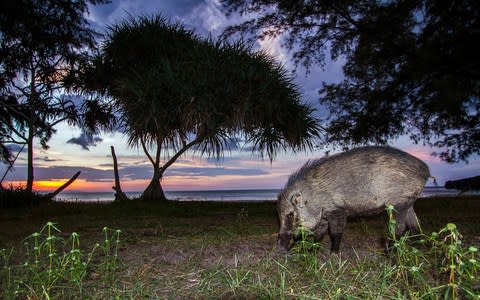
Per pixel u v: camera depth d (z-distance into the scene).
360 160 3.96
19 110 15.87
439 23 10.56
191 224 7.66
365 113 12.88
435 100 11.04
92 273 3.58
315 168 4.07
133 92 12.03
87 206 12.26
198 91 11.73
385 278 2.86
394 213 4.12
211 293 2.94
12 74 15.23
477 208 9.77
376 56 12.02
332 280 3.06
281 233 4.11
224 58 12.60
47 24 14.84
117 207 11.78
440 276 3.03
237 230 6.34
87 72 14.98
